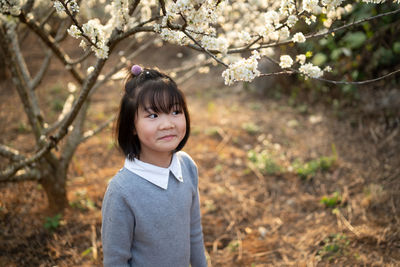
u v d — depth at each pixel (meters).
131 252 1.17
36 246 2.13
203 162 3.33
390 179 2.64
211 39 1.06
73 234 2.25
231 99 5.07
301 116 4.25
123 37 1.24
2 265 1.95
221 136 3.88
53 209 2.43
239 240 2.26
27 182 2.75
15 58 2.20
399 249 1.95
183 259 1.22
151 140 1.11
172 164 1.22
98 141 3.67
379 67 3.55
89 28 1.04
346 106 3.98
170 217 1.16
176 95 1.13
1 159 3.03
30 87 2.26
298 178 2.95
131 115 1.14
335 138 3.53
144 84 1.12
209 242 2.25
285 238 2.25
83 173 2.96
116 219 1.09
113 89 5.50
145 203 1.11
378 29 3.05
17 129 3.83
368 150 3.15
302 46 1.65
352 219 2.31
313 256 2.03
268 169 3.08
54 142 1.69
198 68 2.43
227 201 2.70
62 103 4.58
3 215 2.35
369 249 2.00
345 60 3.47
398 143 3.08
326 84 2.86
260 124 4.14
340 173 2.90
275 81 4.91
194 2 0.97
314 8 1.12
